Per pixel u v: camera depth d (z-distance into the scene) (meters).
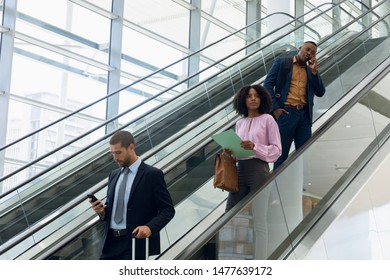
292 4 18.73
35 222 6.83
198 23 15.53
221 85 9.75
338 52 9.03
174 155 7.69
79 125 12.20
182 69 14.74
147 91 13.66
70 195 7.33
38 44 11.70
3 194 6.46
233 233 4.25
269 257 4.54
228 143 4.81
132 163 4.27
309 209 5.16
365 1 19.28
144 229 3.88
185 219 5.61
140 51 13.85
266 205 4.62
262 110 5.21
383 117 6.89
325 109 7.99
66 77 12.16
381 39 9.90
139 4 14.16
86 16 12.78
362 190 6.00
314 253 5.04
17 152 10.99
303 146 5.25
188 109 9.40
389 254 6.05
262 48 10.40
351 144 6.07
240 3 17.19
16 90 11.27
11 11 10.99
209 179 6.09
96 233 5.13
